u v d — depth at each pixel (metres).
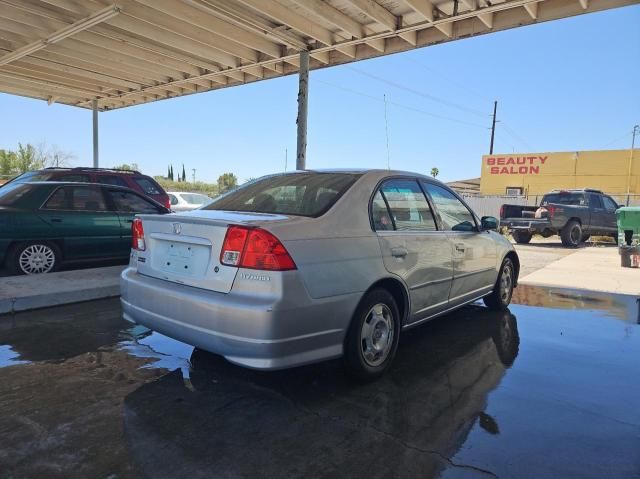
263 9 7.50
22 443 2.62
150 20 8.22
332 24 8.05
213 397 3.25
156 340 4.39
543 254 12.42
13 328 4.64
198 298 3.01
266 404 3.17
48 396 3.21
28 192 6.60
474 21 8.42
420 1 7.48
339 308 3.19
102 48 10.32
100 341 4.33
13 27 8.98
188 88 13.45
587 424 2.98
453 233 4.58
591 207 15.22
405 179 4.23
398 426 2.91
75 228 6.80
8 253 6.32
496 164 34.16
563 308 6.13
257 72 11.36
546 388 3.53
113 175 10.00
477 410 3.14
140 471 2.39
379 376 3.62
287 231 3.00
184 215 3.41
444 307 4.47
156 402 3.15
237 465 2.46
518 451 2.65
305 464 2.49
